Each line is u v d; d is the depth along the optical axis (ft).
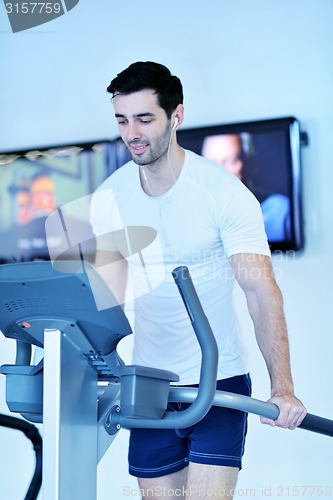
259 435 10.61
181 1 11.14
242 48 10.77
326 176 10.33
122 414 5.06
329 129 10.35
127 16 11.46
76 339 4.97
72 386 4.98
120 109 7.01
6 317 5.09
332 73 10.36
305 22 10.50
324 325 10.31
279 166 10.25
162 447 7.14
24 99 11.98
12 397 5.32
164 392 5.17
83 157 11.35
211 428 6.65
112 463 11.27
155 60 11.27
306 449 10.44
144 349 7.44
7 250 11.71
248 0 10.77
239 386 7.15
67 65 11.78
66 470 4.91
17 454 11.84
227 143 10.50
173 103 7.09
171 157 7.14
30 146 11.93
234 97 10.78
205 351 5.00
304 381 10.34
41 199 11.55
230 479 6.62
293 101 10.50
